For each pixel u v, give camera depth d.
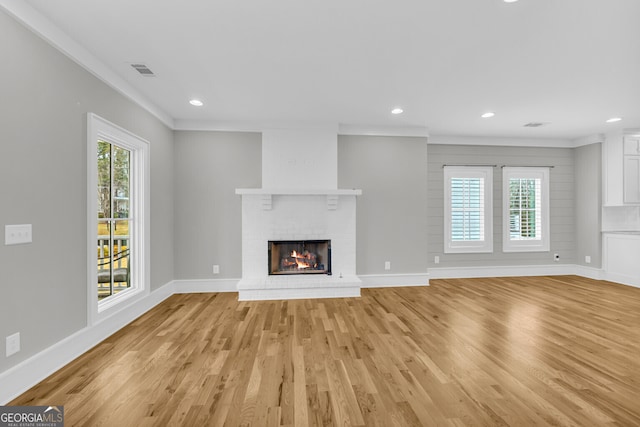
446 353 2.57
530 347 2.68
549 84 3.30
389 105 3.97
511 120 4.62
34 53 2.11
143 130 3.67
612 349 2.64
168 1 1.99
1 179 1.88
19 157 2.00
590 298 4.27
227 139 4.66
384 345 2.73
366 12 2.10
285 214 4.65
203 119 4.55
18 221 2.00
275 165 4.66
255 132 4.70
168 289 4.38
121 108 3.20
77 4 2.01
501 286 4.97
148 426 1.68
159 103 3.88
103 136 3.02
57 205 2.32
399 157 5.00
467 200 5.60
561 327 3.16
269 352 2.59
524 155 5.73
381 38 2.43
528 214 5.73
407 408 1.84
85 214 2.63
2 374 1.87
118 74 3.06
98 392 2.00
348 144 4.90
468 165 5.60
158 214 4.08
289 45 2.54
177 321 3.37
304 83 3.29
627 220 5.52
